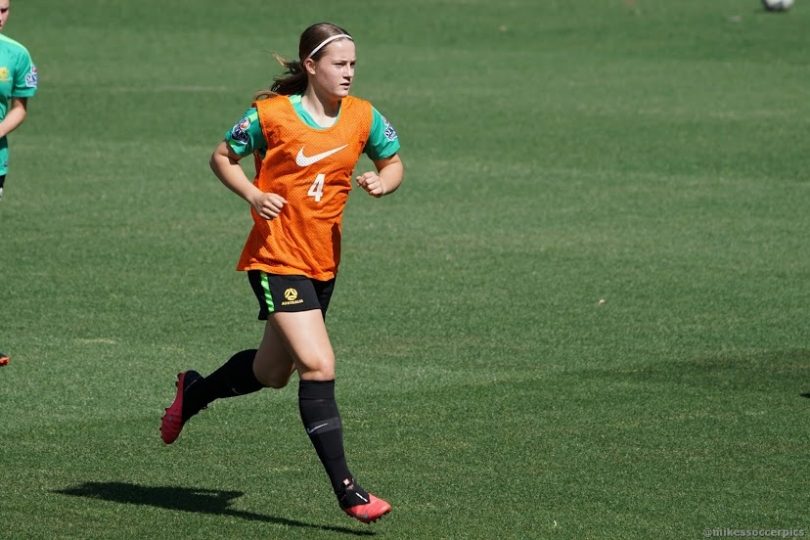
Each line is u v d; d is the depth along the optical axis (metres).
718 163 59.81
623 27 108.25
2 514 22.78
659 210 50.78
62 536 21.86
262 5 117.56
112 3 117.06
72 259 42.47
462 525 22.52
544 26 108.88
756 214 50.25
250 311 37.06
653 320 36.44
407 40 101.19
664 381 31.03
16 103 34.38
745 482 24.58
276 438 27.08
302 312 22.50
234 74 84.44
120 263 42.06
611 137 65.50
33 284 39.41
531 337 34.72
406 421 28.06
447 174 57.09
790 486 24.39
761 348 33.84
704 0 124.94
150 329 35.09
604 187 54.81
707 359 32.88
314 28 22.47
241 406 29.11
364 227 47.72
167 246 44.38
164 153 60.75
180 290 39.03
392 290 39.38
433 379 31.11
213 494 24.00
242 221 48.22
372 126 23.19
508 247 44.88
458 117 70.44
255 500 23.72
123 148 61.75
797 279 41.09
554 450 26.30
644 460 25.73
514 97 76.75
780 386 30.67
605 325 35.91
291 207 22.53
